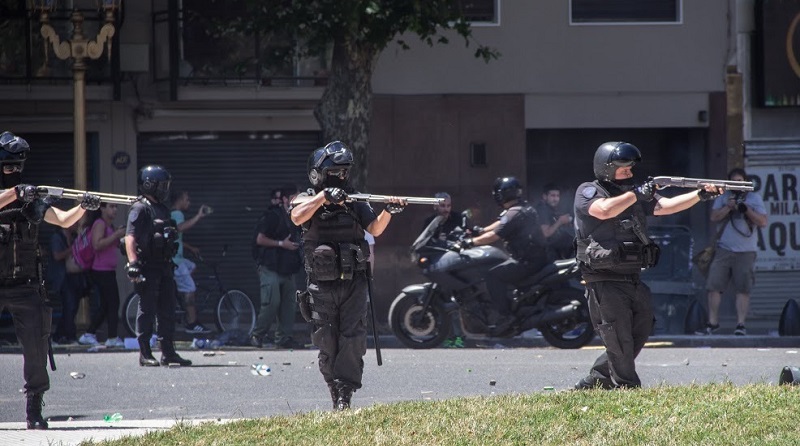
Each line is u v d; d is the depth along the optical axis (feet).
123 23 187.42
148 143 191.42
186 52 187.11
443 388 106.32
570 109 195.83
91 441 71.61
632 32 196.44
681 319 172.04
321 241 80.79
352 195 80.02
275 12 172.86
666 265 171.53
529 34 194.70
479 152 193.67
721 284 168.35
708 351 140.05
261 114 191.72
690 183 78.43
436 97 192.85
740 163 197.77
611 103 196.44
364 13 161.58
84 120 167.53
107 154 189.37
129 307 159.22
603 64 196.13
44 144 189.06
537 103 195.00
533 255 139.54
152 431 75.77
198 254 169.58
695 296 173.47
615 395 76.54
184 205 167.63
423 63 192.54
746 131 197.88
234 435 70.74
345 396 80.59
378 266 189.98
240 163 192.54
